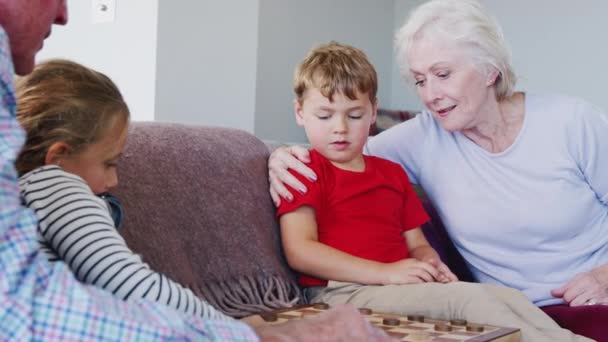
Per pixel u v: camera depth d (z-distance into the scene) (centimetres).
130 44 261
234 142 172
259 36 279
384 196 178
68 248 99
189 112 265
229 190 162
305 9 302
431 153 191
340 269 162
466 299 151
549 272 181
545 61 346
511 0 354
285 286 163
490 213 183
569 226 180
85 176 115
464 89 173
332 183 173
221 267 153
